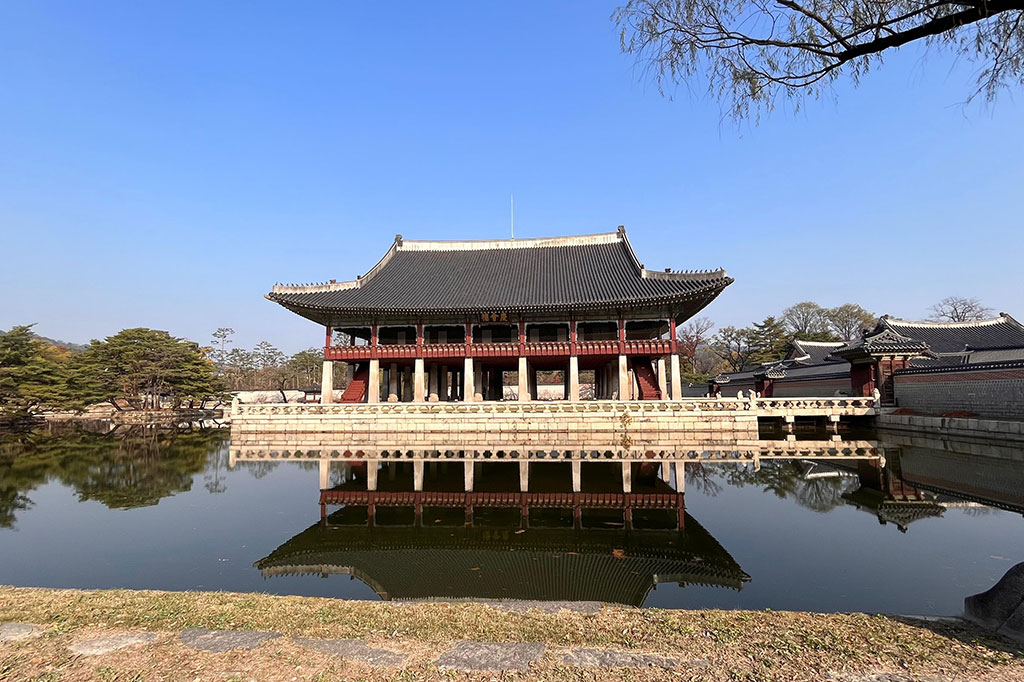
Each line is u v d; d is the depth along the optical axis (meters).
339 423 34.12
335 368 92.19
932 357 36.75
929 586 9.51
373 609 7.21
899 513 15.04
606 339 41.12
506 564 11.48
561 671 5.29
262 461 27.59
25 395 51.25
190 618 6.75
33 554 12.30
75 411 61.41
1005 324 44.06
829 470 22.52
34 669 5.34
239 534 14.21
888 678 5.07
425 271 46.06
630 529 14.33
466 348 38.97
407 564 11.57
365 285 43.03
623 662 5.50
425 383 45.69
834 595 9.14
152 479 22.66
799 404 35.66
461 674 5.26
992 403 28.89
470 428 32.97
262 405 34.72
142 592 8.04
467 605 7.44
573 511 16.53
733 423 31.28
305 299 39.56
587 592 9.62
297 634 6.29
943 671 5.17
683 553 12.04
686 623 6.55
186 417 62.56
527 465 25.00
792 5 5.91
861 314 82.62
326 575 10.81
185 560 11.88
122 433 44.28
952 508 15.53
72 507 17.44
